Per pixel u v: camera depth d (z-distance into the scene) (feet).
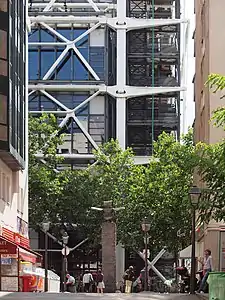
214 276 58.54
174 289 156.25
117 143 206.90
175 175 165.27
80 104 244.01
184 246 169.17
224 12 123.03
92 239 204.85
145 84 249.75
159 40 251.80
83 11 251.39
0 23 123.95
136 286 172.86
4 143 122.11
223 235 114.21
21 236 144.77
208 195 67.26
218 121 67.10
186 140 193.57
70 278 165.37
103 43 246.68
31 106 244.83
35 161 199.11
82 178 199.82
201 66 145.07
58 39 247.09
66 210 197.16
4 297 73.67
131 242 177.99
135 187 175.52
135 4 258.16
